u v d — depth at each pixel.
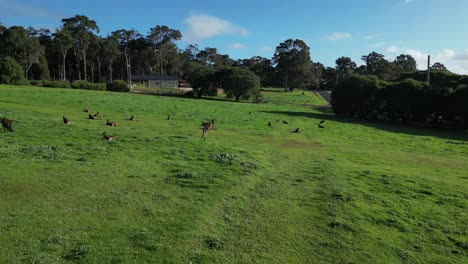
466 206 16.05
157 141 25.91
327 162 24.75
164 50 178.12
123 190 14.64
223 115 52.19
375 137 43.38
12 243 9.83
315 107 95.12
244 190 16.16
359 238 12.05
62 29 143.12
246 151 25.00
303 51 162.38
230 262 9.92
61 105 48.69
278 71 171.12
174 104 63.47
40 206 12.38
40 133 25.45
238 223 12.48
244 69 102.38
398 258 10.95
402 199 16.62
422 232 12.94
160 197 14.18
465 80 70.88
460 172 25.20
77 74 168.50
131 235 10.80
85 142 23.69
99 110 46.59
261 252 10.62
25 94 58.62
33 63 139.00
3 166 16.44
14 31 126.56
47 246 9.82
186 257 9.89
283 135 38.50
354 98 70.19
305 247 11.17
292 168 21.91
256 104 85.62
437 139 44.22
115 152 21.39
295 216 13.57
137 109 50.88
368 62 197.12
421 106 60.75
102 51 153.38
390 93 65.06
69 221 11.43
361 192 17.28
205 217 12.59
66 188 14.33
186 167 19.08
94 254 9.61
